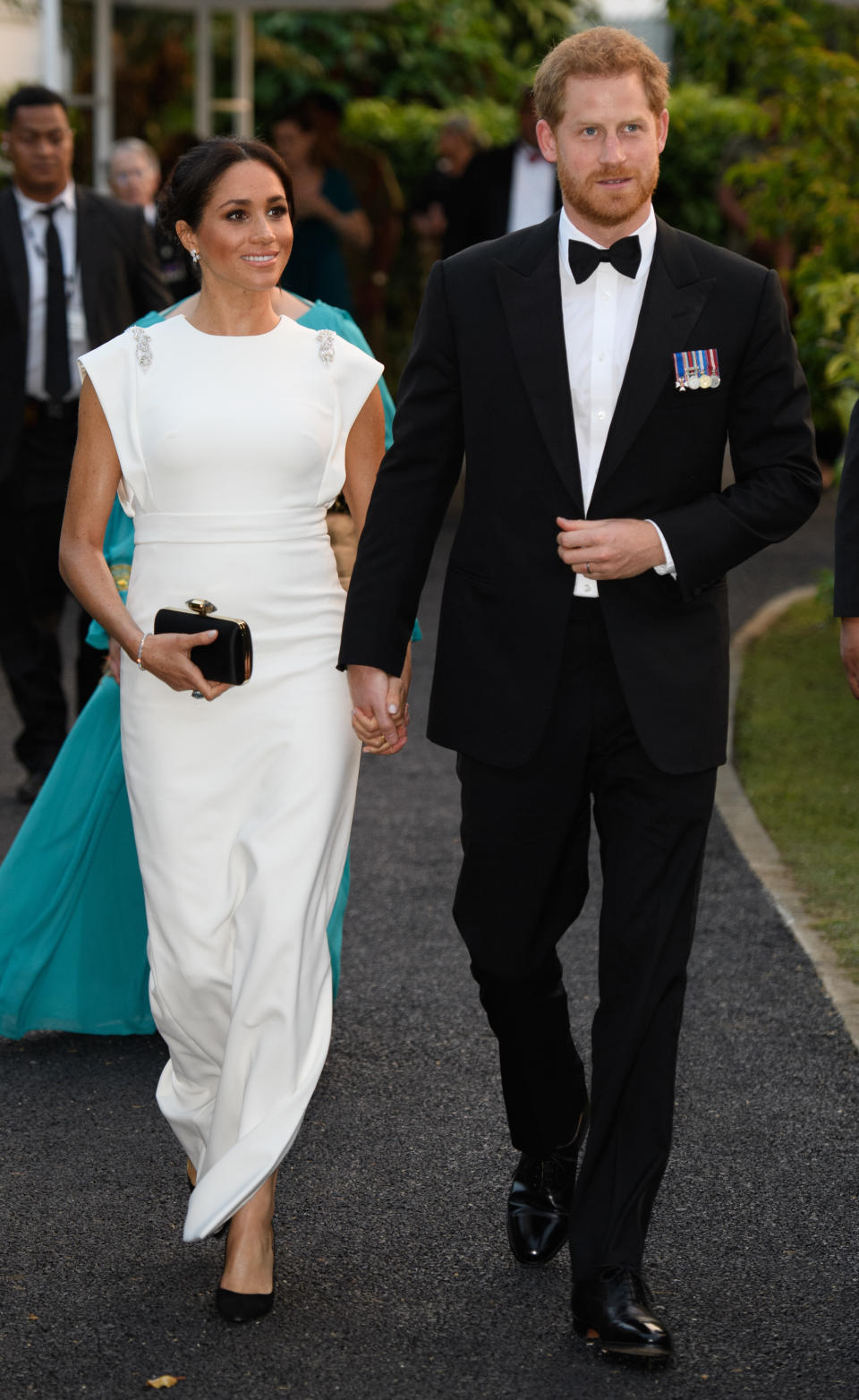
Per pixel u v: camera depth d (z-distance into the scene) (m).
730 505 6.63
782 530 6.70
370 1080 9.09
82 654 13.40
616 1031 6.81
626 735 6.80
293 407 7.32
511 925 7.09
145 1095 9.02
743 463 6.86
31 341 13.51
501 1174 8.16
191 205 7.16
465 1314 7.00
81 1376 6.53
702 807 6.86
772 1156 8.31
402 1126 8.61
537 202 22.08
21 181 13.52
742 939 11.02
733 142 25.78
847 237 18.97
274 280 7.20
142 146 18.22
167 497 7.33
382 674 7.04
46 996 9.44
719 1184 8.05
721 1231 7.64
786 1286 7.20
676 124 34.31
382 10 42.16
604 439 6.70
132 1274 7.29
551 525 6.73
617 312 6.65
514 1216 7.46
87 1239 7.57
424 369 6.93
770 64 18.97
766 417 6.75
